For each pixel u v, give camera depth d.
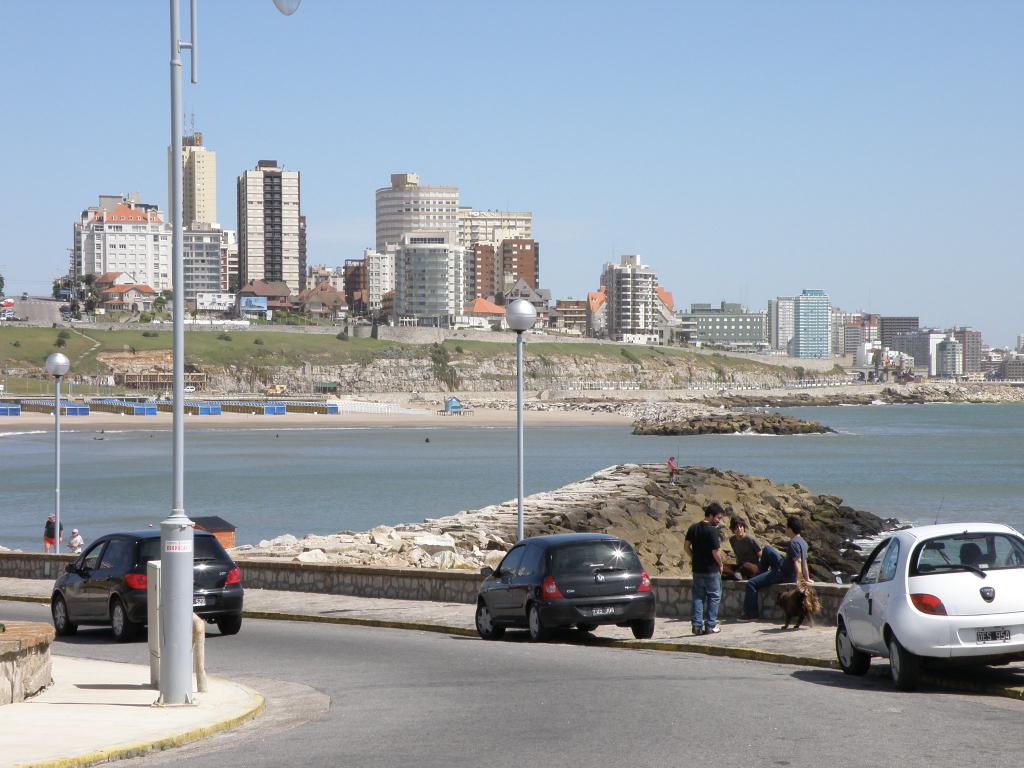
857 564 53.09
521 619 21.05
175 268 15.24
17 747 11.45
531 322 26.22
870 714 12.90
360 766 10.59
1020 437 181.25
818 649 18.30
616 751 10.98
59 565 35.41
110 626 24.02
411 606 26.66
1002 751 10.82
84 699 14.66
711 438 180.75
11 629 15.50
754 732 11.85
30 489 89.44
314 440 162.88
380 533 44.62
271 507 77.56
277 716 13.93
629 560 20.84
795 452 144.88
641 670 17.06
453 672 17.27
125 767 10.98
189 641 14.43
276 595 29.30
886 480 101.25
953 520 69.56
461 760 10.73
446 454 136.25
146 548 22.80
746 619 21.78
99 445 145.75
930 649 14.22
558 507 60.34
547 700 14.27
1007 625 14.22
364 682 16.53
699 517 60.88
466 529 49.56
